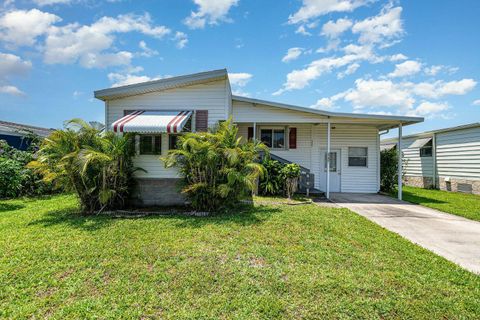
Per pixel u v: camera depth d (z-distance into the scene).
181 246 5.62
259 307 3.50
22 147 18.14
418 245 6.12
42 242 5.81
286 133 16.11
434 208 11.07
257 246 5.69
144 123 9.41
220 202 9.21
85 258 4.96
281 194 13.64
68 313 3.33
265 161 13.68
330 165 16.45
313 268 4.67
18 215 8.58
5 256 4.99
